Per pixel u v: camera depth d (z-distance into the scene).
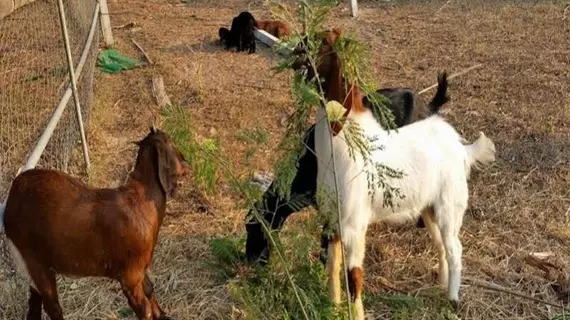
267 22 9.25
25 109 6.69
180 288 4.48
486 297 4.42
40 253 3.50
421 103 4.89
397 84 7.90
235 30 9.08
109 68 8.38
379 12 10.82
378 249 4.90
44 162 5.76
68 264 3.51
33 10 8.70
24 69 7.67
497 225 5.18
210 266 4.60
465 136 6.55
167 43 9.47
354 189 3.68
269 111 7.26
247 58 8.93
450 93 7.58
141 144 3.70
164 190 3.69
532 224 5.18
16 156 5.76
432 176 4.00
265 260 4.32
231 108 7.29
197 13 11.04
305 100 2.98
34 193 3.44
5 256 4.26
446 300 4.33
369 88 3.14
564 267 4.68
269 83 8.04
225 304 4.33
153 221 3.63
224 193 5.59
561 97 7.42
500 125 6.78
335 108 3.14
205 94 7.67
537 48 8.94
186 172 3.79
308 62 3.16
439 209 4.11
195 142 3.49
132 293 3.66
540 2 10.85
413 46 9.22
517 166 5.98
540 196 5.52
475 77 8.03
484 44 9.16
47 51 8.09
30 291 3.83
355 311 3.85
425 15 10.56
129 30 10.05
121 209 3.52
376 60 8.70
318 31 3.21
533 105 7.23
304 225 3.90
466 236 5.04
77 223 3.43
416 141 4.01
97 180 5.83
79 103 6.20
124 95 7.66
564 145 6.34
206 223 5.23
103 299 4.35
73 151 6.27
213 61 8.79
